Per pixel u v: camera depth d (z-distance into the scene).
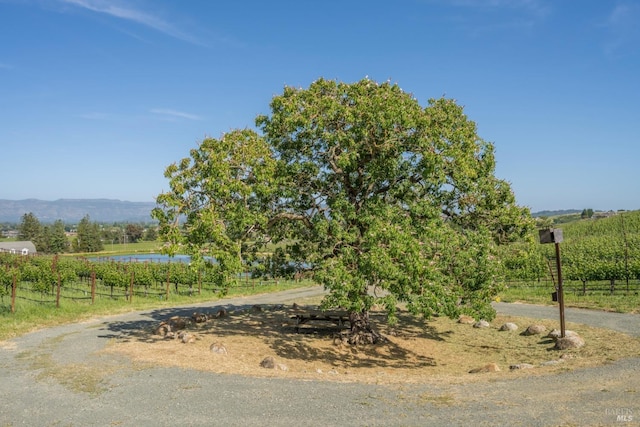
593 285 31.19
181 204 14.64
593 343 15.06
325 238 16.62
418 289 13.55
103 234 148.25
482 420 7.79
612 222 65.00
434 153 14.62
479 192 16.89
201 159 14.79
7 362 12.96
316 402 9.00
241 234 16.09
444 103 17.19
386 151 15.30
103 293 31.98
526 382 10.04
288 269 19.17
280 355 14.99
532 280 33.84
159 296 31.41
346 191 17.05
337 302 13.89
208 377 11.02
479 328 19.69
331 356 15.43
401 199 16.73
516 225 17.20
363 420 7.97
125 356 13.43
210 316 21.69
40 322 19.80
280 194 16.17
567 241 51.19
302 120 14.99
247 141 14.70
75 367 12.21
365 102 14.95
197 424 7.98
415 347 16.83
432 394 9.38
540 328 17.81
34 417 8.55
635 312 20.59
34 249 109.31
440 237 14.27
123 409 8.85
